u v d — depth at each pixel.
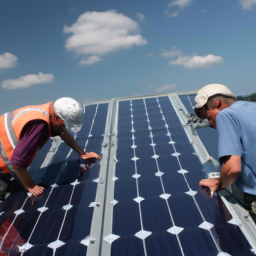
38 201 2.37
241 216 1.92
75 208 2.18
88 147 3.27
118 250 1.73
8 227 2.08
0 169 2.48
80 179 2.61
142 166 2.72
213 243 1.71
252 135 1.87
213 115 2.16
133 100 4.72
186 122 3.57
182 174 2.50
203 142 3.08
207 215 1.95
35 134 2.25
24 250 1.81
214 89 2.11
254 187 1.97
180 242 1.74
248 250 1.63
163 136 3.31
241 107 1.97
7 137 2.35
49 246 1.82
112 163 2.84
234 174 1.83
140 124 3.75
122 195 2.29
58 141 3.52
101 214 2.05
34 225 2.06
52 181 2.65
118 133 3.55
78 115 2.43
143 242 1.77
